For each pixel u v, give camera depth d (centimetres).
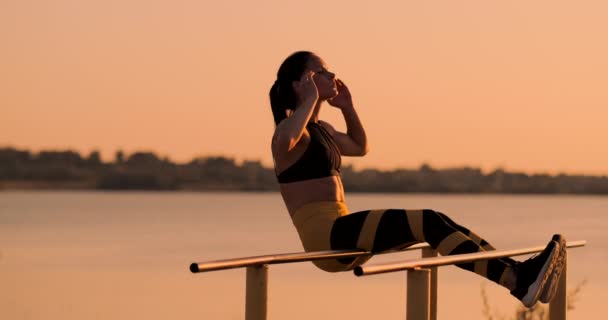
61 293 3828
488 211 18400
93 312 3167
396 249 849
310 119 884
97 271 4909
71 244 7306
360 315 2923
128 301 3503
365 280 4306
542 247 830
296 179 848
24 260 5722
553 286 766
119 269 5012
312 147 849
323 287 3938
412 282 682
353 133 950
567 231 8444
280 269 5044
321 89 889
